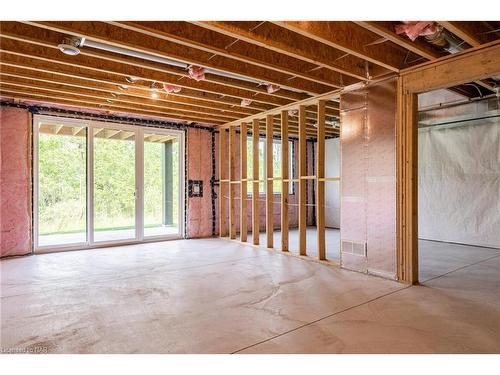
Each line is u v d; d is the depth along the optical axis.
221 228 7.37
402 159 3.80
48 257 5.23
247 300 3.22
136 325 2.65
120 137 6.49
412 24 2.81
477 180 6.04
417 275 3.76
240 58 3.53
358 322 2.69
